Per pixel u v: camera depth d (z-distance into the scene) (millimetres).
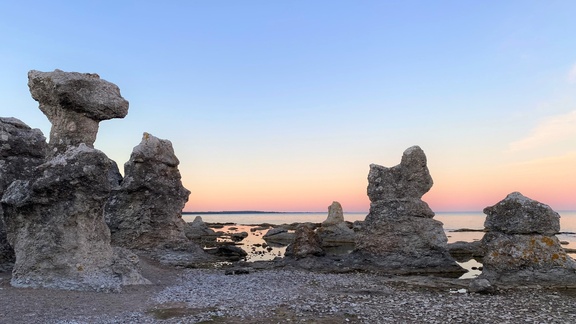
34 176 13875
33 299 11898
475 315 10953
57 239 13711
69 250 13781
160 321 10336
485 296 13766
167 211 24906
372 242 22375
